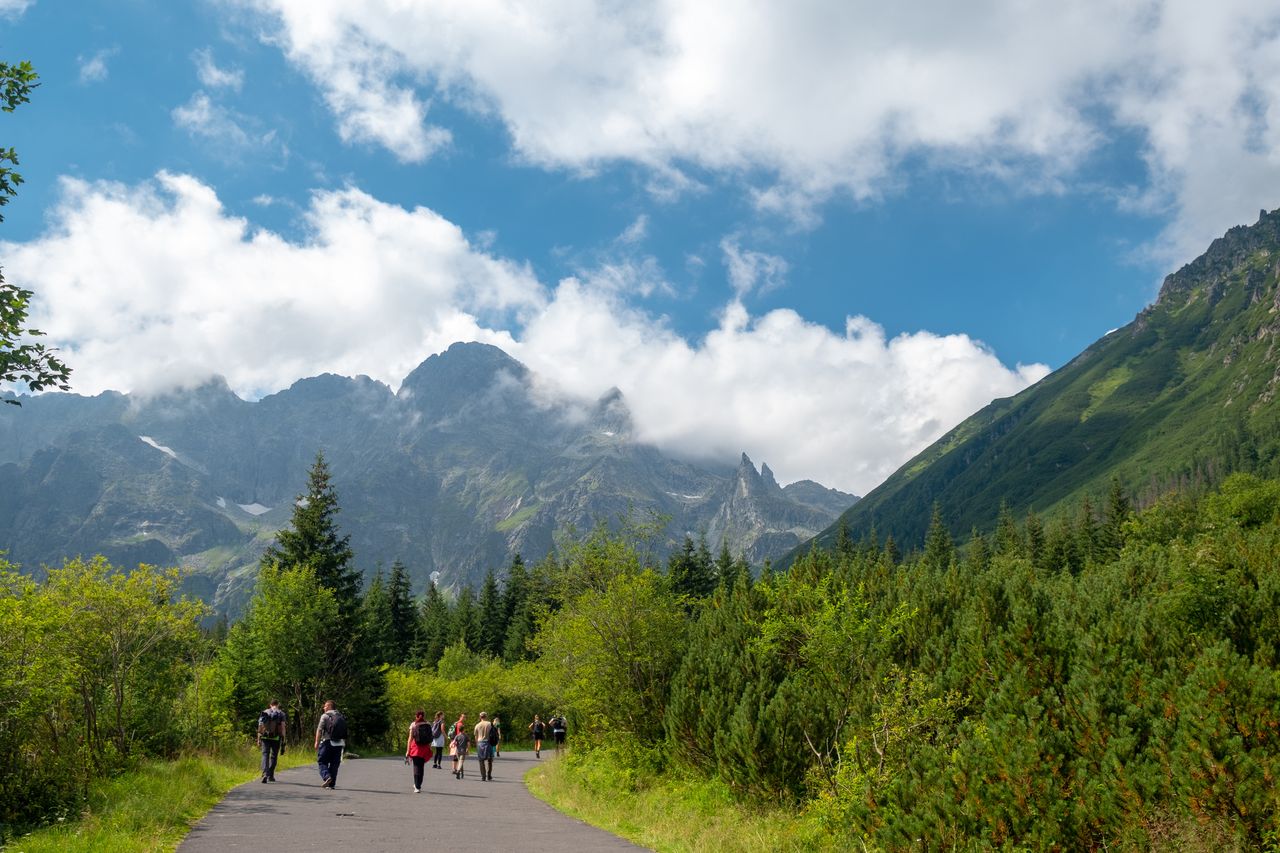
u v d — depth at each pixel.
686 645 22.56
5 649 13.82
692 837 13.35
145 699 20.11
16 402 11.95
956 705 12.86
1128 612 14.04
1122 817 8.66
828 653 15.82
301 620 39.50
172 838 11.61
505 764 39.06
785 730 15.37
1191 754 8.47
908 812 10.09
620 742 22.50
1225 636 12.78
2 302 11.60
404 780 25.56
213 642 26.34
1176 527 79.50
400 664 78.38
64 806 12.99
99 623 18.09
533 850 11.85
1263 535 16.19
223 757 23.08
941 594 20.08
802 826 13.13
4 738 13.70
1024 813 9.01
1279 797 7.79
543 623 26.34
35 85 11.95
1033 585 18.95
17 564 14.78
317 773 25.14
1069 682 11.01
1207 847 7.98
